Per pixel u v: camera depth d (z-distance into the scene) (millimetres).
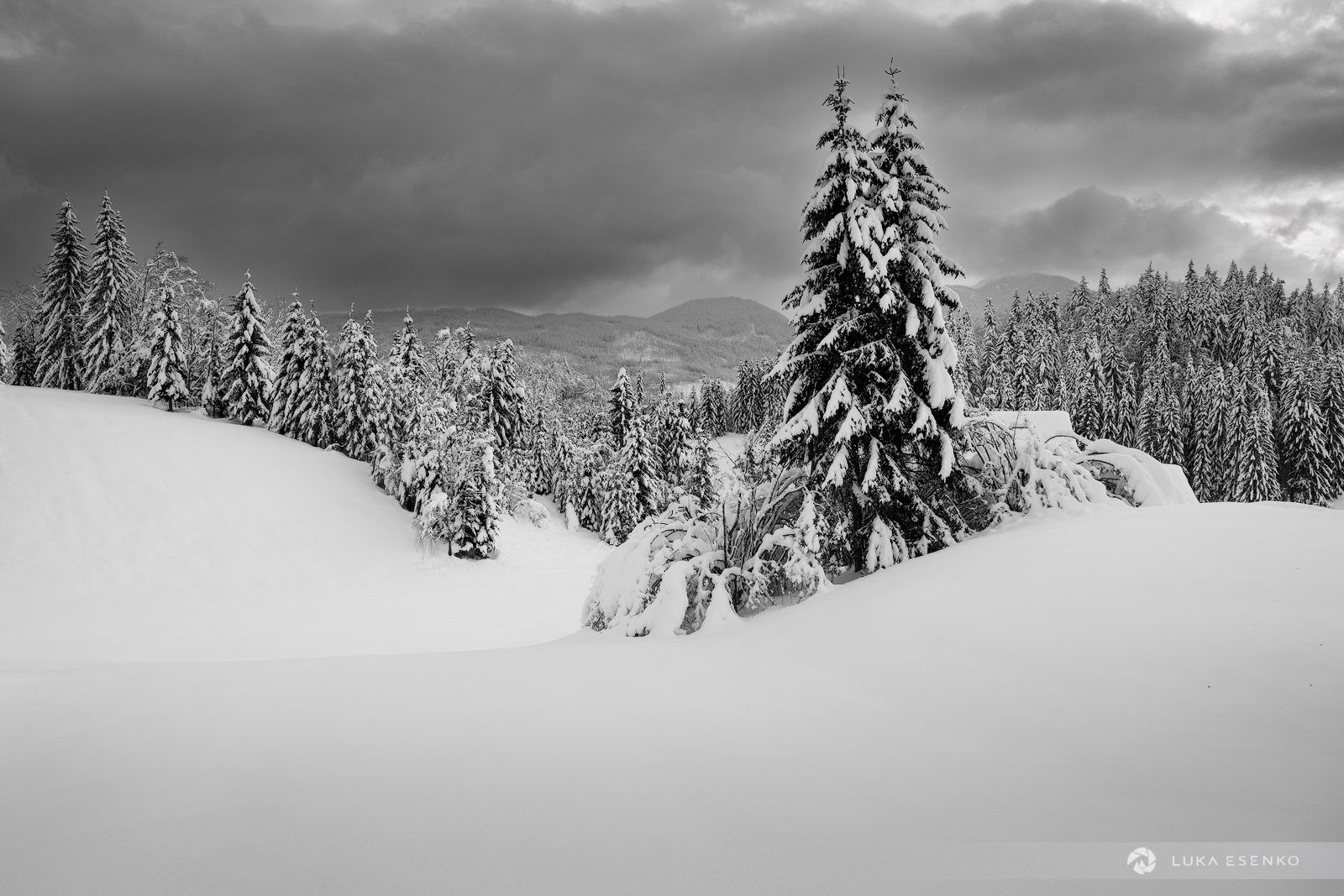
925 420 13508
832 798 4180
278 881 3355
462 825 3973
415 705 7191
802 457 15852
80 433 51438
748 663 8578
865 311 14633
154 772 5141
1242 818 3484
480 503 49094
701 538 16344
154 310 61438
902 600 9031
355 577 45000
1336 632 5559
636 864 3400
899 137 15008
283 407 63844
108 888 3340
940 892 2963
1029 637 6902
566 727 6117
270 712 6945
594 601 16062
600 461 65500
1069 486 14094
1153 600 7000
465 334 65000
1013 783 4219
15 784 4957
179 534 45375
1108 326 110438
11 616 34688
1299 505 10359
